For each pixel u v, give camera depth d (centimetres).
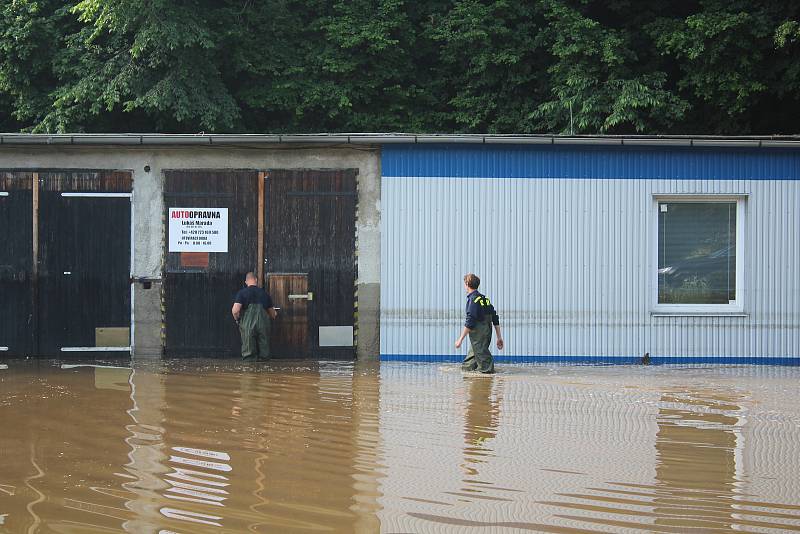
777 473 800
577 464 826
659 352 1575
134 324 1568
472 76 2714
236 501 704
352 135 1545
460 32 2655
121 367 1447
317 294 1578
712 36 2444
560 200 1577
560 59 2630
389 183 1576
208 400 1127
